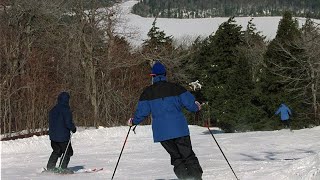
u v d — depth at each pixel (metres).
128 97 44.31
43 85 33.69
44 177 9.79
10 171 11.40
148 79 46.94
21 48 37.34
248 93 35.78
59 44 40.69
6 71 33.62
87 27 39.81
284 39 36.84
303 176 6.34
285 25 37.25
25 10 40.66
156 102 6.54
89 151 18.09
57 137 10.35
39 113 32.66
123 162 13.26
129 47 46.38
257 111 34.78
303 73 36.31
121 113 43.78
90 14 39.81
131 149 18.50
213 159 13.00
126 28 43.59
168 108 6.52
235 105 35.06
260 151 16.25
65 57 39.88
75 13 39.97
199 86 36.22
